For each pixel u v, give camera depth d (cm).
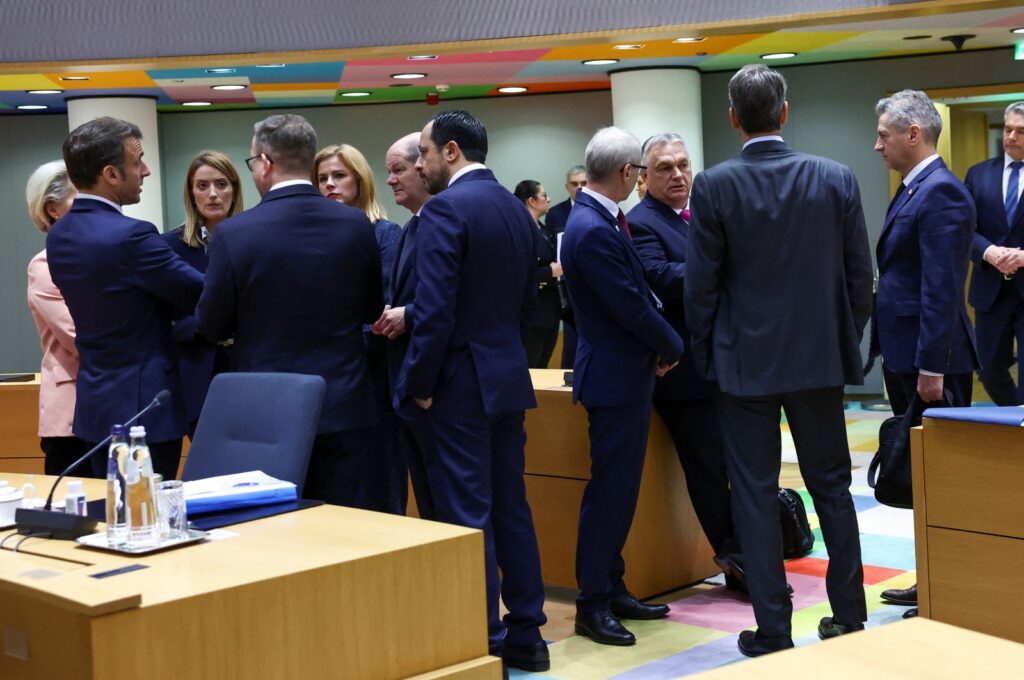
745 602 431
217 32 503
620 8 484
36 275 423
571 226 380
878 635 153
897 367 404
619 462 385
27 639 208
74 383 429
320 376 335
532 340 838
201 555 229
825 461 354
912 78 986
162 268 352
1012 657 145
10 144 1091
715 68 990
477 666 239
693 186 349
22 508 259
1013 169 559
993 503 330
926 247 383
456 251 335
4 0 499
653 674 354
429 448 348
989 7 451
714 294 350
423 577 234
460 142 355
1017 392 556
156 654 198
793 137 1024
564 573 448
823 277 343
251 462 301
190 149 1112
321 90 991
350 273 345
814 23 469
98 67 506
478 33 495
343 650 222
